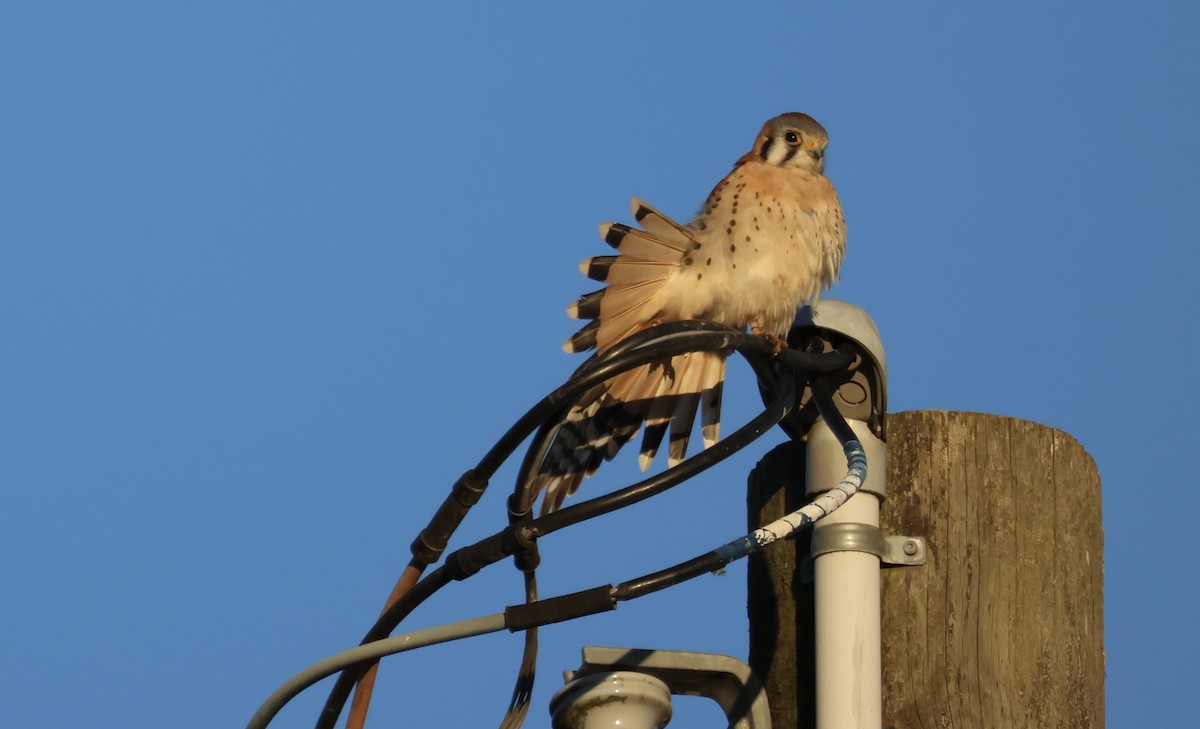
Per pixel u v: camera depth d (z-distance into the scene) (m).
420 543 8.06
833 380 8.80
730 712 8.58
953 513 8.73
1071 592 8.77
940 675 8.44
